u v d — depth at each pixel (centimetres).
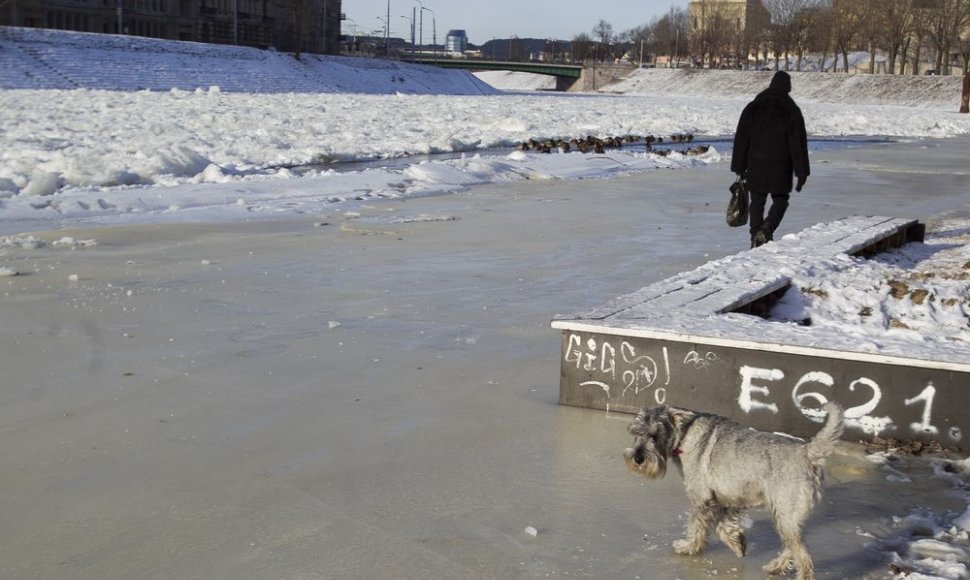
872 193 2259
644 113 6444
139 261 1246
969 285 1125
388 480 588
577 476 601
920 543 509
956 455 631
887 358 641
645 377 705
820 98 11575
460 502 560
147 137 3183
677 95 13662
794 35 13838
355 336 905
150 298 1043
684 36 18462
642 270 1248
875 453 636
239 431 663
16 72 6838
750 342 671
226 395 736
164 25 11925
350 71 10894
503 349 873
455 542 511
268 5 13450
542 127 4634
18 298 1030
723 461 473
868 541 519
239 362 819
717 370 684
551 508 555
